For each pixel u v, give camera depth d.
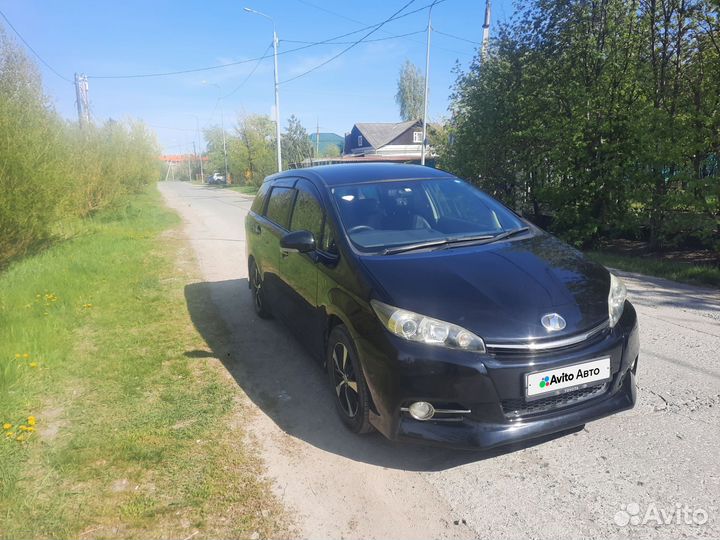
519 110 11.48
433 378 2.67
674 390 3.73
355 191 4.08
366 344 2.91
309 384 4.08
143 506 2.64
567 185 10.12
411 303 2.83
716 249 8.10
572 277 3.14
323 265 3.64
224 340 5.10
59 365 4.41
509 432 2.68
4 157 8.09
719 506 2.53
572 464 2.91
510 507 2.60
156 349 4.85
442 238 3.69
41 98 11.39
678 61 8.70
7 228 8.24
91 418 3.55
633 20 9.43
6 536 2.44
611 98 9.44
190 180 97.12
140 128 34.25
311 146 43.88
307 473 2.93
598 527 2.43
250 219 6.11
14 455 3.10
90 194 16.25
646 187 8.84
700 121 7.89
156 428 3.41
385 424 2.85
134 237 12.49
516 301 2.84
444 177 4.50
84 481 2.85
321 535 2.46
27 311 5.82
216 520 2.55
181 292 7.03
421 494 2.73
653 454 2.96
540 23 11.02
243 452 3.13
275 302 4.96
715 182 7.69
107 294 6.82
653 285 6.91
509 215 4.21
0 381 3.93
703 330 4.99
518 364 2.65
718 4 7.60
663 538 2.34
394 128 56.84
